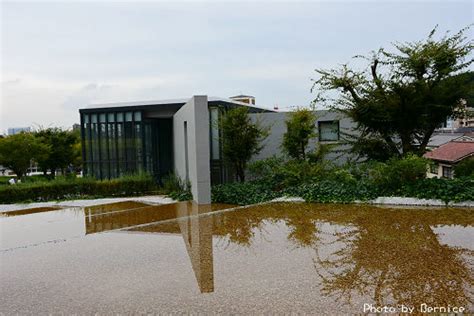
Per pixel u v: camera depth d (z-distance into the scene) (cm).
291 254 508
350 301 347
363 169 985
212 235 644
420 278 397
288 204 909
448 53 909
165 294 383
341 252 504
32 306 371
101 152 1638
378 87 992
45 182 1298
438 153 1859
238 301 358
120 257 529
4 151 2097
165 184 1338
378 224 654
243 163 1202
